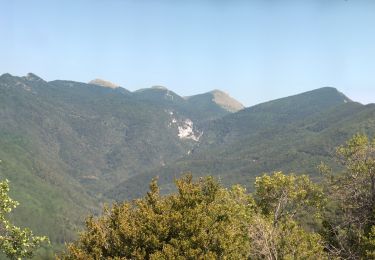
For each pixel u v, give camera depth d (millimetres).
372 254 20266
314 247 24219
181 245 19281
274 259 23156
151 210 20828
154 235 19375
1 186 16281
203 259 18719
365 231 23406
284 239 24500
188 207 21266
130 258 19688
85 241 20766
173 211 20703
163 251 18766
